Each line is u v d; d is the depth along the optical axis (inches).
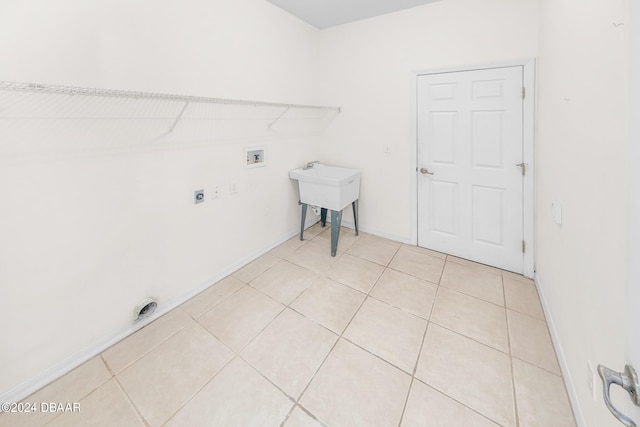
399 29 112.3
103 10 62.4
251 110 103.1
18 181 53.9
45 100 55.7
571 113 55.6
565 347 58.6
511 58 92.0
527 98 90.7
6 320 54.7
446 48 103.0
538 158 89.0
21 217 54.9
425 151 114.7
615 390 34.3
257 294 90.8
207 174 90.4
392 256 115.3
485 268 105.0
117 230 69.9
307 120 134.0
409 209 123.2
